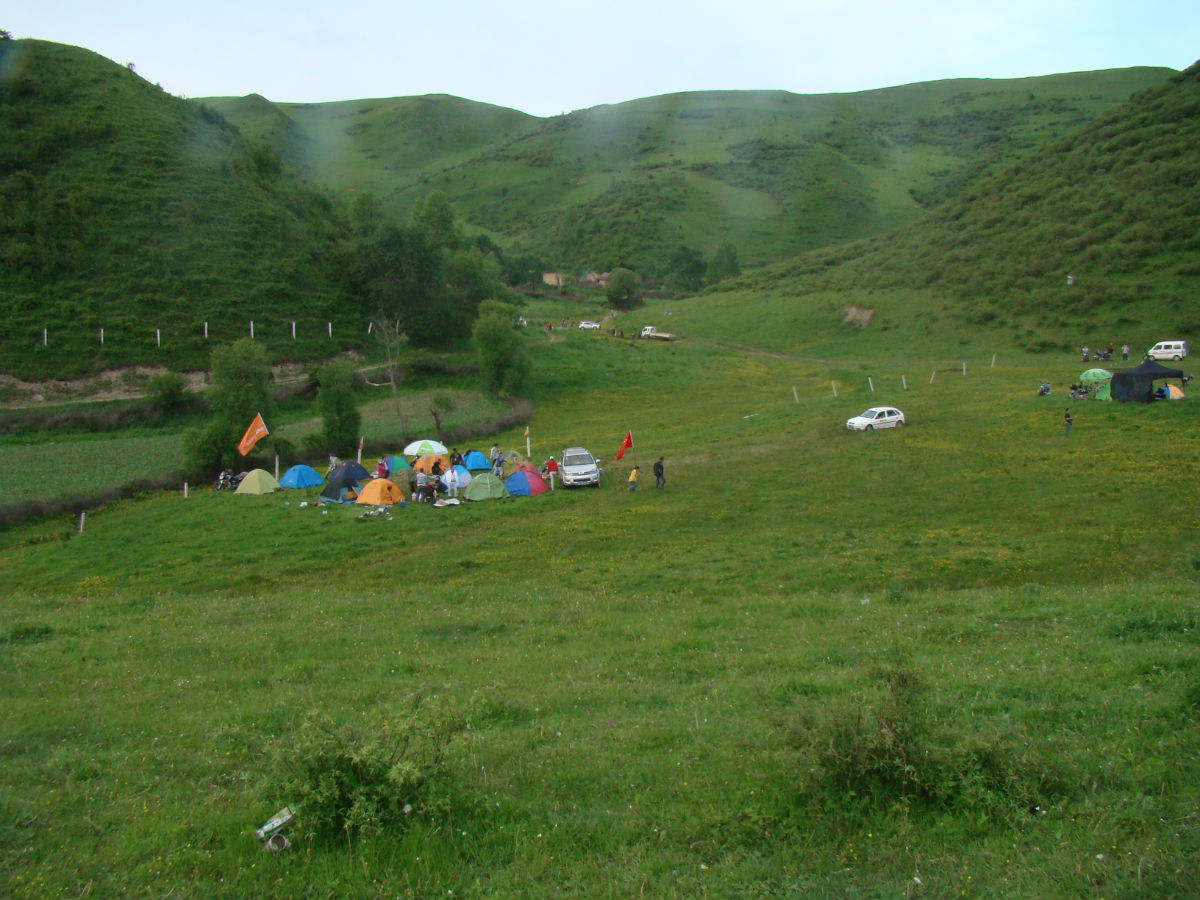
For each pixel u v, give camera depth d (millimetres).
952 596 17375
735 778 7246
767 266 143375
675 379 71625
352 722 8984
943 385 53844
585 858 6102
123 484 39594
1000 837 6117
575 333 93375
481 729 9117
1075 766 7062
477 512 32844
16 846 6402
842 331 87438
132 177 82625
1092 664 10492
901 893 5434
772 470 36938
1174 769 6957
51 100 88938
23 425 53688
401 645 14039
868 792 6727
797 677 10594
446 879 5875
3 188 75062
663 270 156125
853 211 179500
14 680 11953
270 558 27312
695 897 5504
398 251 80688
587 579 22391
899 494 31453
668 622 15523
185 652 13797
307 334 73812
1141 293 70812
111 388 60375
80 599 21203
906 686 7672
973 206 106312
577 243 178000
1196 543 23406
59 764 8258
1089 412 40594
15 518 34656
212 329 69500
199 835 6574
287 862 6098
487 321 63844
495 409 59938
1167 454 32625
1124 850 5781
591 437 51094
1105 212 84500
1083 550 23297
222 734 8359
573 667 12086
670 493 34312
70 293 68375
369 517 32312
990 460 34781
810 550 24828
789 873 5777
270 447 44250
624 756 7977
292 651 13734
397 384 68875
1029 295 78125
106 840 6562
